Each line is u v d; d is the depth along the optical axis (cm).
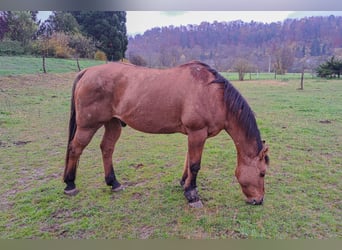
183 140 488
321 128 526
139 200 263
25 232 214
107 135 278
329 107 721
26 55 1641
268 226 219
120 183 302
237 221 226
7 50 1579
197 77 238
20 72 1165
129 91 244
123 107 249
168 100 237
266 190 280
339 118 604
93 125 262
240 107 237
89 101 253
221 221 225
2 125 559
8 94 853
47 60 1540
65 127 567
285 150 407
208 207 248
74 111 270
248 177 242
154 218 232
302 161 362
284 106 748
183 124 241
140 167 351
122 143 468
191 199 250
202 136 240
